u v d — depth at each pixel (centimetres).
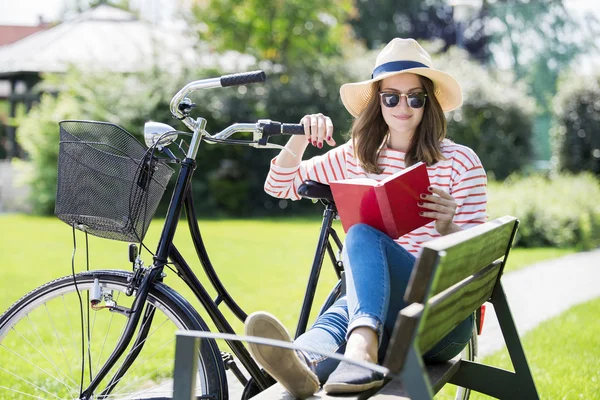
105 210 269
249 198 1681
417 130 318
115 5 2556
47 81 1680
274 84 1742
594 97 1803
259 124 289
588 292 771
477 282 261
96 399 288
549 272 909
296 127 294
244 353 295
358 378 234
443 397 427
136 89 1598
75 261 912
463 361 300
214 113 1650
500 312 296
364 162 322
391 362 198
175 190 289
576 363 492
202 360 283
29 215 1634
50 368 464
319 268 321
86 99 1602
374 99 324
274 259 936
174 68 1661
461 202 306
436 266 196
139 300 283
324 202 327
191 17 2150
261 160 1681
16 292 725
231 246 1055
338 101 1748
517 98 1986
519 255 1058
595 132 1791
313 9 2219
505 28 3569
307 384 240
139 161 266
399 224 263
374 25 3747
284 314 609
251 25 2189
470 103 1911
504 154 1928
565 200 1285
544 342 552
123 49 1973
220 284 306
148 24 2117
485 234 243
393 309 268
